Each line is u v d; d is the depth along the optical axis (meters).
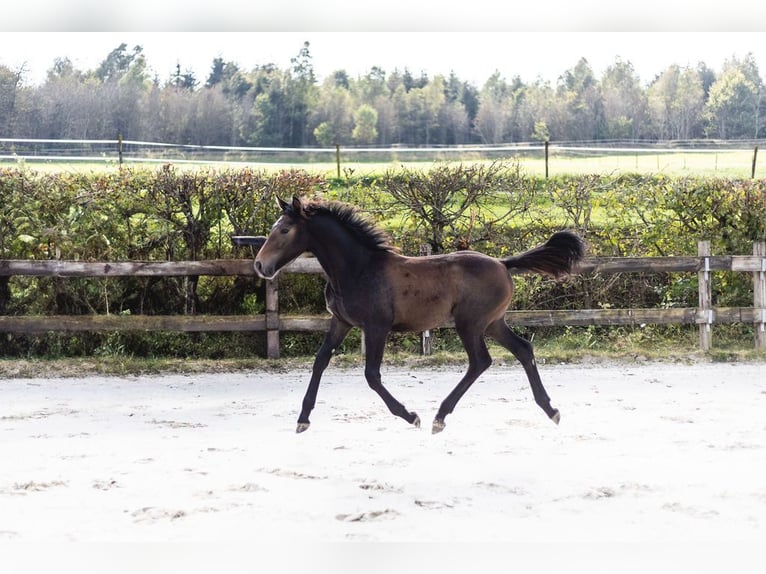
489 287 7.44
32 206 11.98
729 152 35.50
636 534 4.98
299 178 12.24
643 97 59.75
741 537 4.93
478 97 74.88
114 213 12.02
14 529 5.07
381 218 12.62
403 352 12.02
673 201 12.78
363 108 58.62
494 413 8.40
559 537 4.94
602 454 6.75
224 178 12.09
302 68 66.88
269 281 11.45
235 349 12.09
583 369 11.10
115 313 12.24
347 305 7.35
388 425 7.89
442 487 5.88
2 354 11.90
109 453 6.84
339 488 5.86
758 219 12.72
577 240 7.86
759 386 9.84
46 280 12.02
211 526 5.12
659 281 12.90
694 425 7.79
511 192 12.56
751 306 12.77
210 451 6.90
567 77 74.62
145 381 10.48
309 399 7.50
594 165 28.34
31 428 7.80
